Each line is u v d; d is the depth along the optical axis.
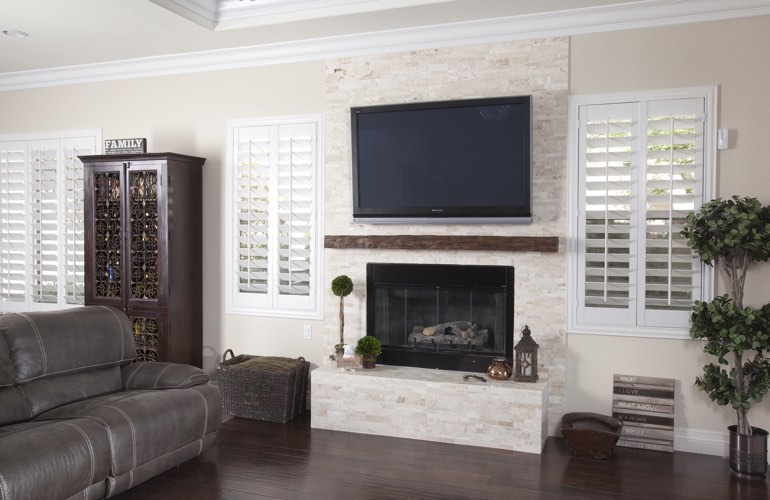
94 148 5.46
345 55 4.61
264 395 4.44
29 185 5.72
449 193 4.22
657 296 3.98
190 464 3.62
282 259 4.91
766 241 3.41
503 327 4.27
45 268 5.70
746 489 3.32
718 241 3.50
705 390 3.62
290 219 4.83
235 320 5.05
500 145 4.06
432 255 4.43
